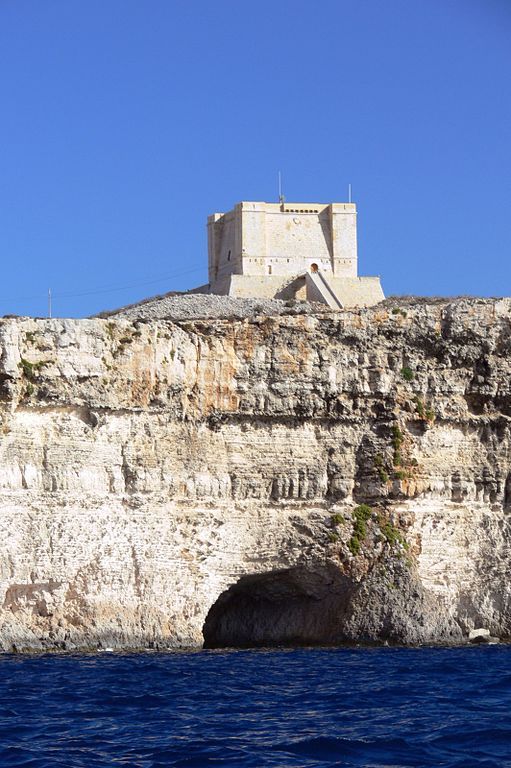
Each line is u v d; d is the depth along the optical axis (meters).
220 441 74.69
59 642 68.38
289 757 41.06
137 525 71.31
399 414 77.69
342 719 47.53
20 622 67.94
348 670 61.62
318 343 77.00
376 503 76.75
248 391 75.31
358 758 41.12
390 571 75.06
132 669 60.94
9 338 68.44
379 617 74.38
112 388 71.38
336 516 75.62
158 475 72.44
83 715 48.09
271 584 76.88
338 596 75.94
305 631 76.19
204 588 73.12
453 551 77.62
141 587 71.00
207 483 73.94
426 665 63.78
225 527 74.06
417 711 49.41
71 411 70.50
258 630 77.12
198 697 52.34
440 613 75.81
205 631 77.00
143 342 72.69
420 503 77.62
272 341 76.12
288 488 75.69
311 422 76.88
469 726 46.00
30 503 68.50
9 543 67.50
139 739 43.66
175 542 72.38
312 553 75.19
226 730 45.28
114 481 71.06
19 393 68.75
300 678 58.44
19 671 59.81
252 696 52.72
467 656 68.19
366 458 77.06
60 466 69.44
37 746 42.47
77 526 69.44
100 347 71.25
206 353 74.75
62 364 70.06
